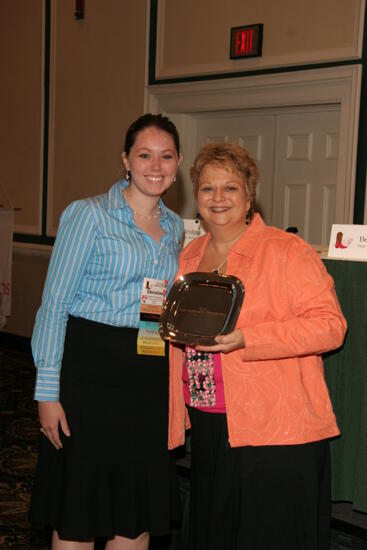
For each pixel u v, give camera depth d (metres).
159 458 2.07
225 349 1.79
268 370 1.83
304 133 4.74
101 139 5.70
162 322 1.94
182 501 2.79
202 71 4.91
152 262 2.02
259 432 1.82
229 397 1.84
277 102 4.58
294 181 4.83
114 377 1.99
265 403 1.82
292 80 4.44
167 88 5.15
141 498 2.06
